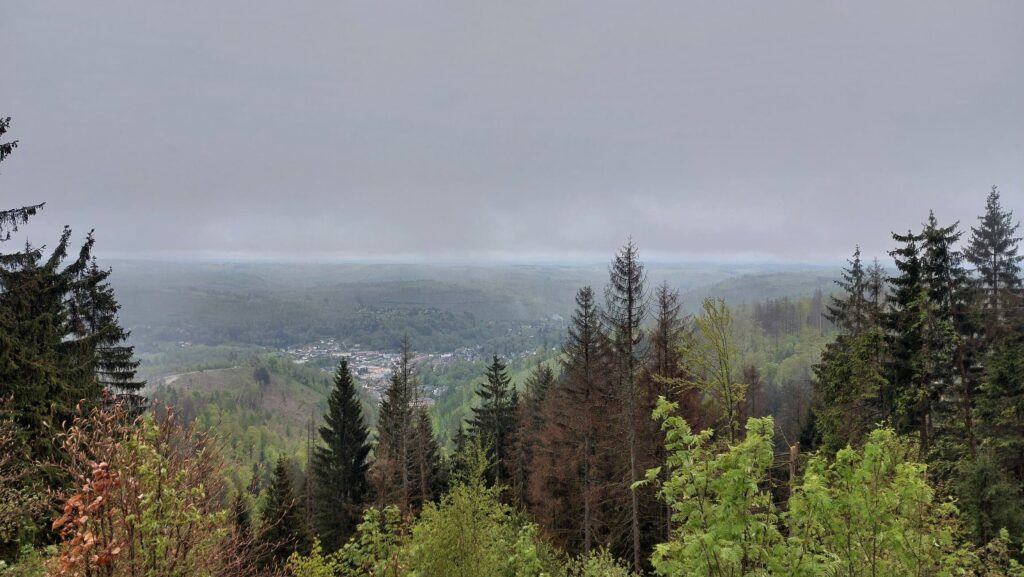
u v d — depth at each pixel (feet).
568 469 76.74
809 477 17.79
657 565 18.26
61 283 56.29
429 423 136.05
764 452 17.22
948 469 55.26
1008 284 89.86
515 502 93.04
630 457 65.67
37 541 36.32
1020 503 42.19
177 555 17.63
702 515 17.40
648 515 71.56
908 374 68.39
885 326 70.33
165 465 17.24
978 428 62.80
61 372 48.65
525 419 115.96
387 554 27.25
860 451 18.84
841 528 18.25
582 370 73.10
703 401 66.08
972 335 72.18
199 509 18.62
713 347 49.65
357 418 111.65
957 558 21.49
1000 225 91.91
